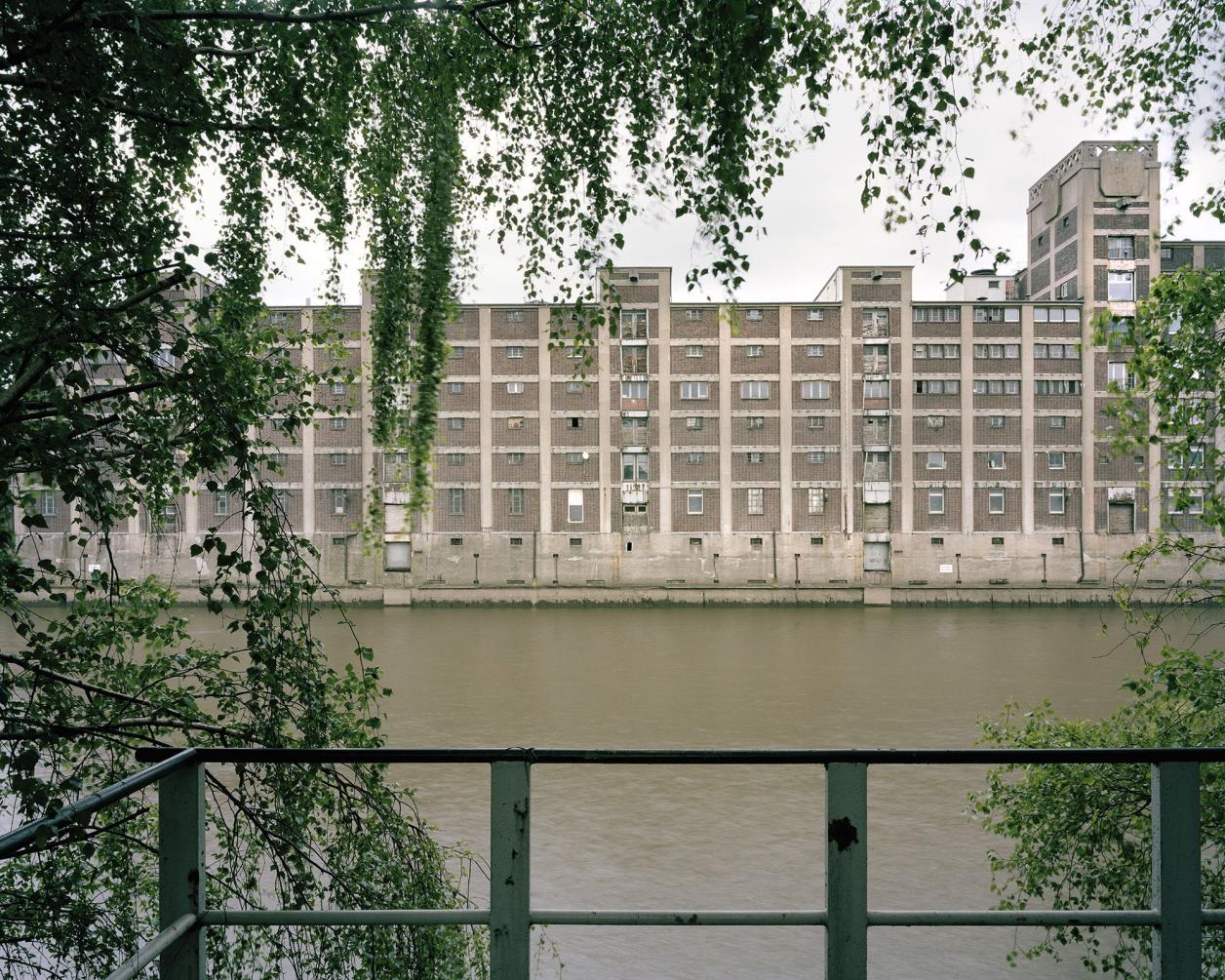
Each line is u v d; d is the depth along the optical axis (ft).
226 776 28.35
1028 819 25.68
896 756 6.79
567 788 52.26
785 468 166.30
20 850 5.51
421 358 23.12
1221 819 21.77
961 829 44.65
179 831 6.80
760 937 33.42
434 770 54.85
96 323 13.07
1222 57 20.40
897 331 165.89
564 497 167.32
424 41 20.74
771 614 153.79
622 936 33.45
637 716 73.72
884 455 166.50
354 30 20.01
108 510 14.64
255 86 19.24
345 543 163.32
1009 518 164.66
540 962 31.48
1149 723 25.13
